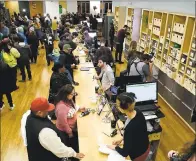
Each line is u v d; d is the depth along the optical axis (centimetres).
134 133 228
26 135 227
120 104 230
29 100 569
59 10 1686
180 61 484
